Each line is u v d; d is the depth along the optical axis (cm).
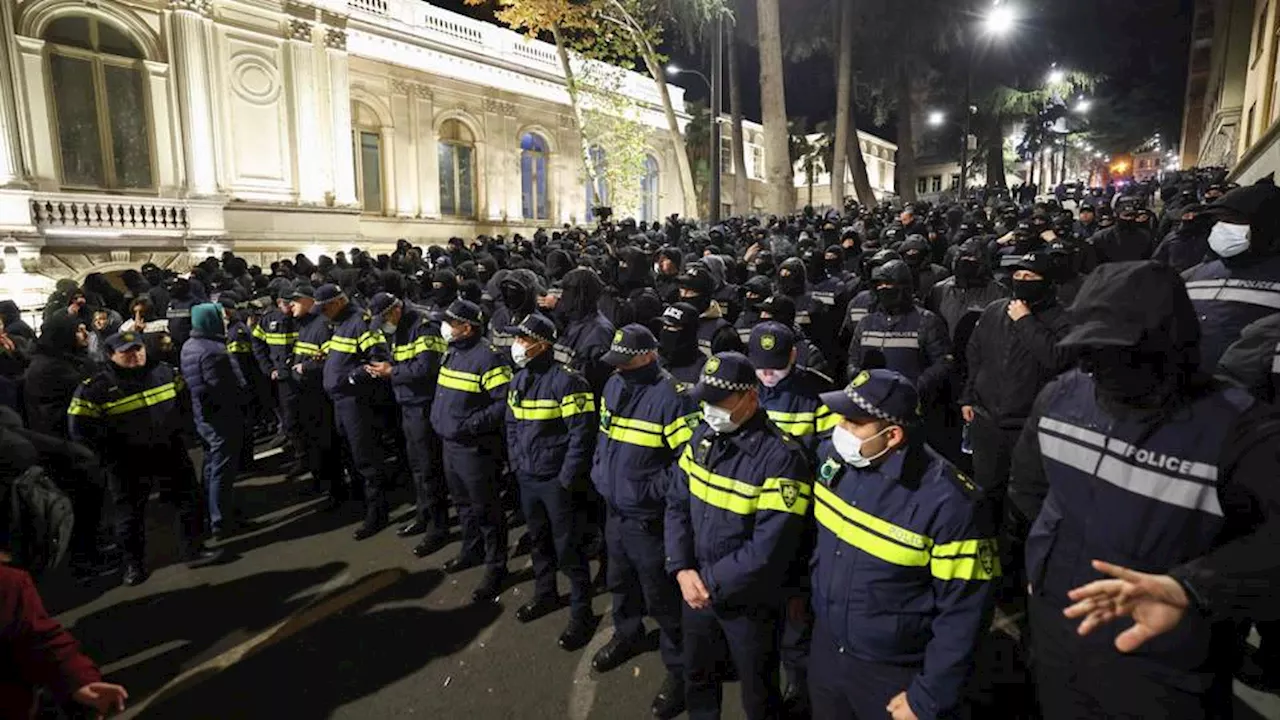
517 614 459
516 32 2841
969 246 554
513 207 2911
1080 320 190
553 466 418
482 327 482
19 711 218
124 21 1688
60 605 487
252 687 395
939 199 3222
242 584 510
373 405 588
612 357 348
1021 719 338
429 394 544
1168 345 179
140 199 1672
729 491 280
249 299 974
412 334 550
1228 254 331
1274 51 1323
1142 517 185
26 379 551
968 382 431
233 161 1875
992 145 4062
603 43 2297
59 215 1552
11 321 780
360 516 629
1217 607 159
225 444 581
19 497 251
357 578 515
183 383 541
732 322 634
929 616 230
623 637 405
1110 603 169
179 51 1764
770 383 349
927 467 231
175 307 851
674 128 2450
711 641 309
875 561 232
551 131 3027
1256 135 1434
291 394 728
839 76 2583
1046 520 212
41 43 1557
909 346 484
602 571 511
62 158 1614
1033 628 216
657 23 2350
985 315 414
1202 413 180
